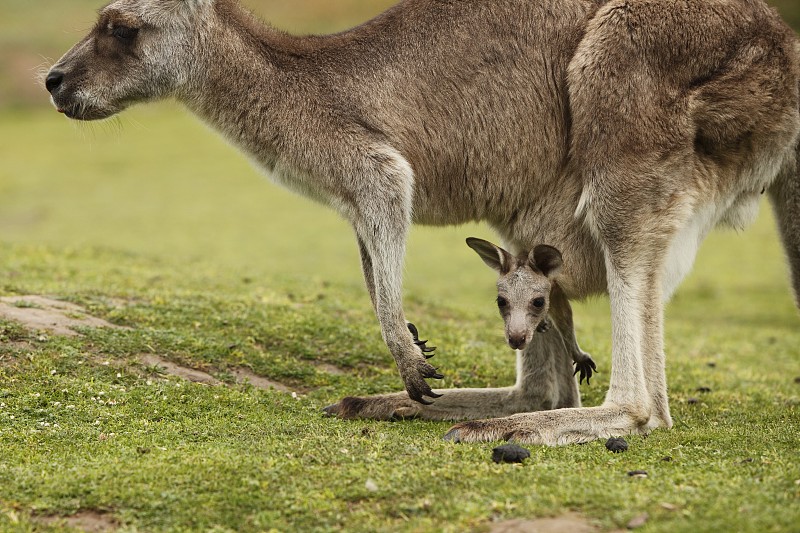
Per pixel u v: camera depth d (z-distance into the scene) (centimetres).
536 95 1091
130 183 4694
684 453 915
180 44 1129
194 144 5588
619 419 990
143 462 863
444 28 1097
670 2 1056
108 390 1080
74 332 1223
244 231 3706
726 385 1407
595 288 1112
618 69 1040
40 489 802
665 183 1038
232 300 1523
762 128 1073
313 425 1012
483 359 1381
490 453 904
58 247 2195
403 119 1084
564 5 1096
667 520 725
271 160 1116
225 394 1106
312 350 1323
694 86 1049
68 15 7169
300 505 775
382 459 870
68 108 1162
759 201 1146
